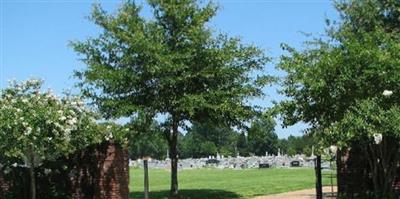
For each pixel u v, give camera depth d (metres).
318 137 16.52
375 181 17.36
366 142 16.55
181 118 24.02
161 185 35.00
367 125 14.99
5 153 16.91
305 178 39.00
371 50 15.73
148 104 23.28
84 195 19.73
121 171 19.89
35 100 17.48
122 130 20.06
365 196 19.55
